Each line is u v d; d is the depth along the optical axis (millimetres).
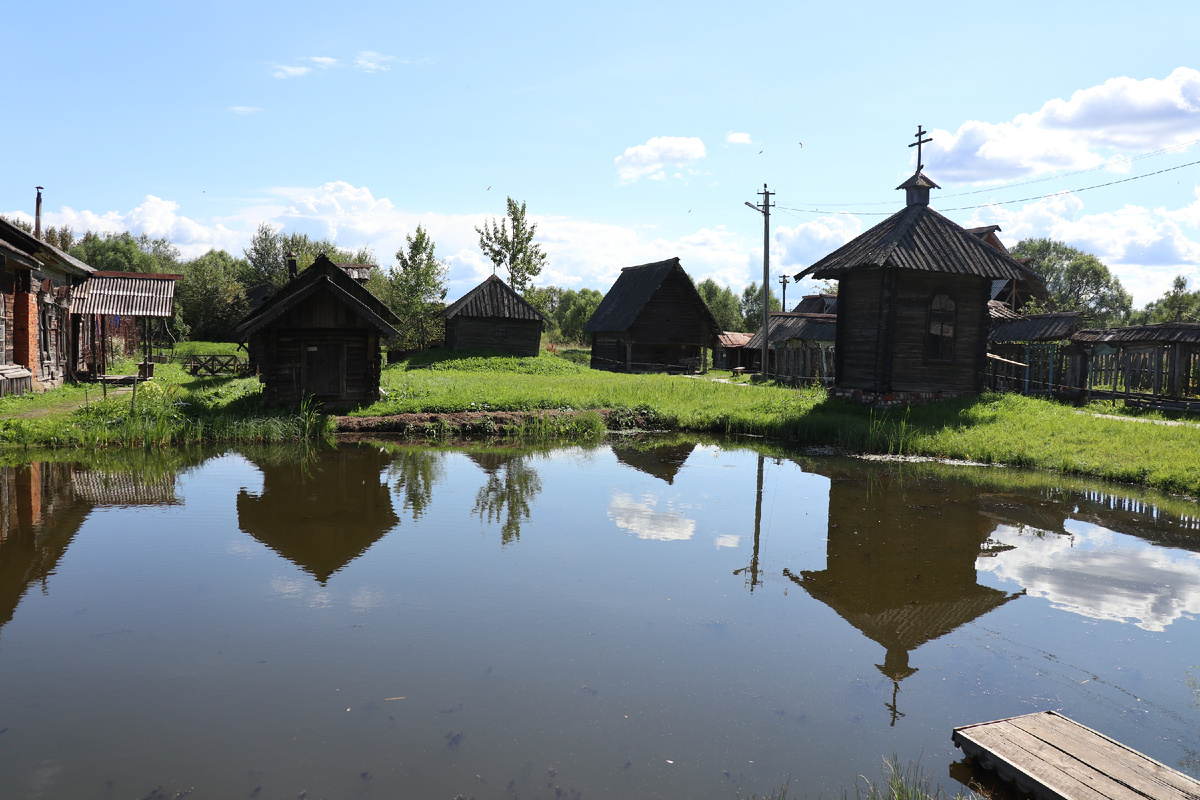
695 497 11781
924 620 6812
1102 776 4145
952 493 12312
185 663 5605
